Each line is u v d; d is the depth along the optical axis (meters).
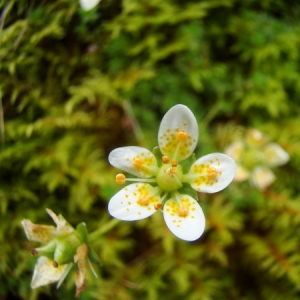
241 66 0.09
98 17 0.08
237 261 0.09
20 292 0.08
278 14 0.09
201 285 0.08
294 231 0.08
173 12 0.09
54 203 0.08
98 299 0.08
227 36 0.09
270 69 0.09
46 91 0.08
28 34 0.08
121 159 0.07
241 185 0.09
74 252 0.07
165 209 0.07
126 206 0.07
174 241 0.08
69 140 0.08
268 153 0.09
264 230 0.09
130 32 0.09
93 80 0.08
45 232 0.07
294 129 0.09
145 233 0.08
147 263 0.08
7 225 0.08
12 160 0.08
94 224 0.08
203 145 0.09
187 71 0.09
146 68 0.09
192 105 0.09
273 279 0.08
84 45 0.08
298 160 0.09
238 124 0.09
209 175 0.07
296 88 0.09
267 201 0.09
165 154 0.07
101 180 0.08
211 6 0.09
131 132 0.09
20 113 0.08
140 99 0.09
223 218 0.08
